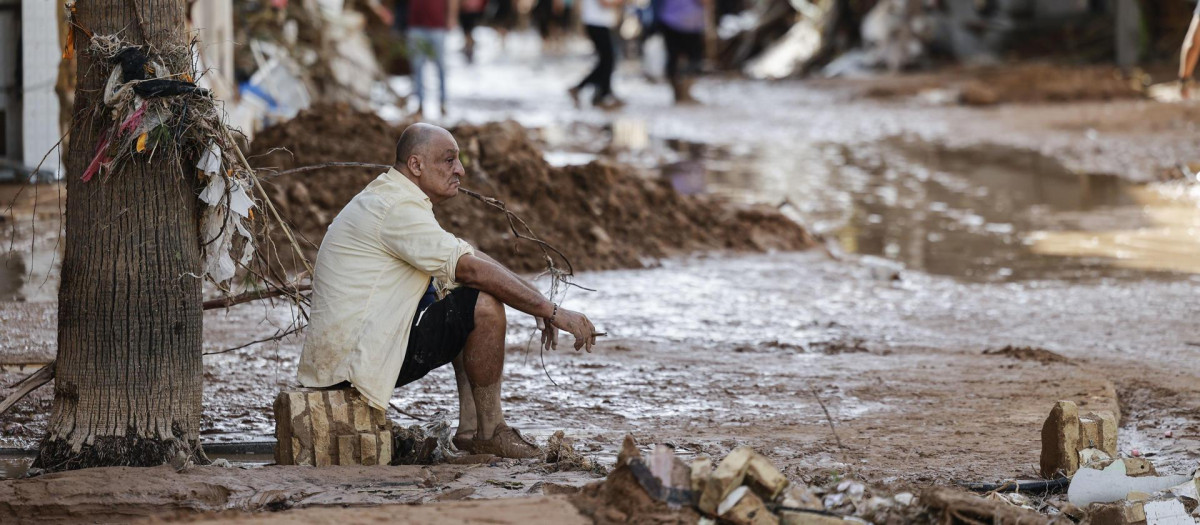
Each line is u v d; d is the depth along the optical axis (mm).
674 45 45281
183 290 9102
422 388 12164
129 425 9039
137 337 8984
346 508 7746
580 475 8789
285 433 9109
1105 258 19672
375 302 9273
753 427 10867
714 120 39906
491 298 9508
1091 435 9047
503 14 76625
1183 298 16781
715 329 14891
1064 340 14531
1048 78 44906
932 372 12891
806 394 12031
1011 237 21500
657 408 11531
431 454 9523
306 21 29312
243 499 8094
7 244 17438
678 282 17609
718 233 20344
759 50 64500
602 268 18312
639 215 19875
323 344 9289
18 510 8039
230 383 12031
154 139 8641
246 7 27484
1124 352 13969
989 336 14742
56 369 9188
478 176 19219
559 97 47406
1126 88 43500
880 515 7637
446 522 7199
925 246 20844
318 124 19641
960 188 26703
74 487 8203
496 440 9711
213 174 9008
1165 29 50125
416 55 35844
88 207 8859
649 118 39875
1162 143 31859
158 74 8727
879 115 41406
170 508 8109
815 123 39344
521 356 13367
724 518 7309
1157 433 10898
